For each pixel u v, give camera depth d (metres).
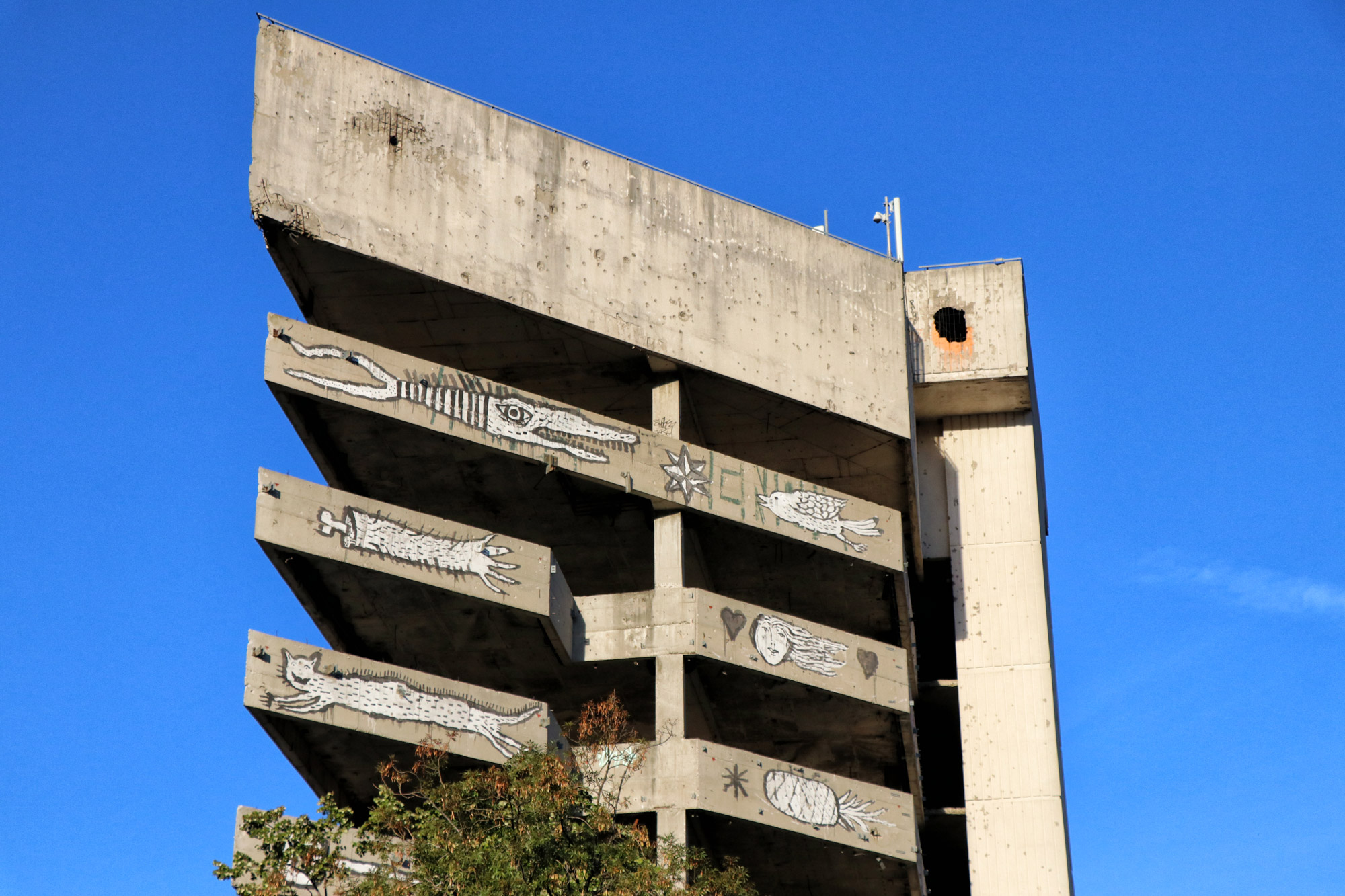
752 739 41.12
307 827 28.14
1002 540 44.09
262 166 36.38
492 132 38.53
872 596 40.78
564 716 40.62
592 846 28.73
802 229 41.03
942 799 46.28
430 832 28.50
